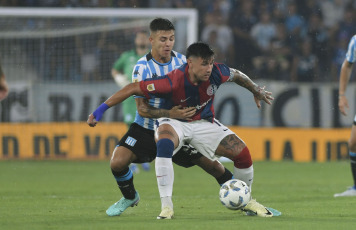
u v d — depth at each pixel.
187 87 21.47
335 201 28.89
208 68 20.88
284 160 56.91
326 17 70.00
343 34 69.50
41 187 36.97
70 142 57.16
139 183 38.88
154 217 22.53
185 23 58.59
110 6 67.88
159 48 22.86
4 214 23.95
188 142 22.36
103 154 56.88
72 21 58.47
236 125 56.91
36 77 58.62
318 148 56.84
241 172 22.25
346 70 32.06
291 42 68.56
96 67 58.25
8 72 58.31
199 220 21.27
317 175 44.94
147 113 22.02
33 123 57.28
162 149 21.27
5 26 58.41
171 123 21.78
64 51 58.56
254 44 68.88
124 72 47.84
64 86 57.50
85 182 40.03
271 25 69.06
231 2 69.94
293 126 57.31
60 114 57.38
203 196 31.75
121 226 19.77
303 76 67.75
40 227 19.75
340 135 56.81
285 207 26.36
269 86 57.41
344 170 48.66
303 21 69.31
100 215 23.52
